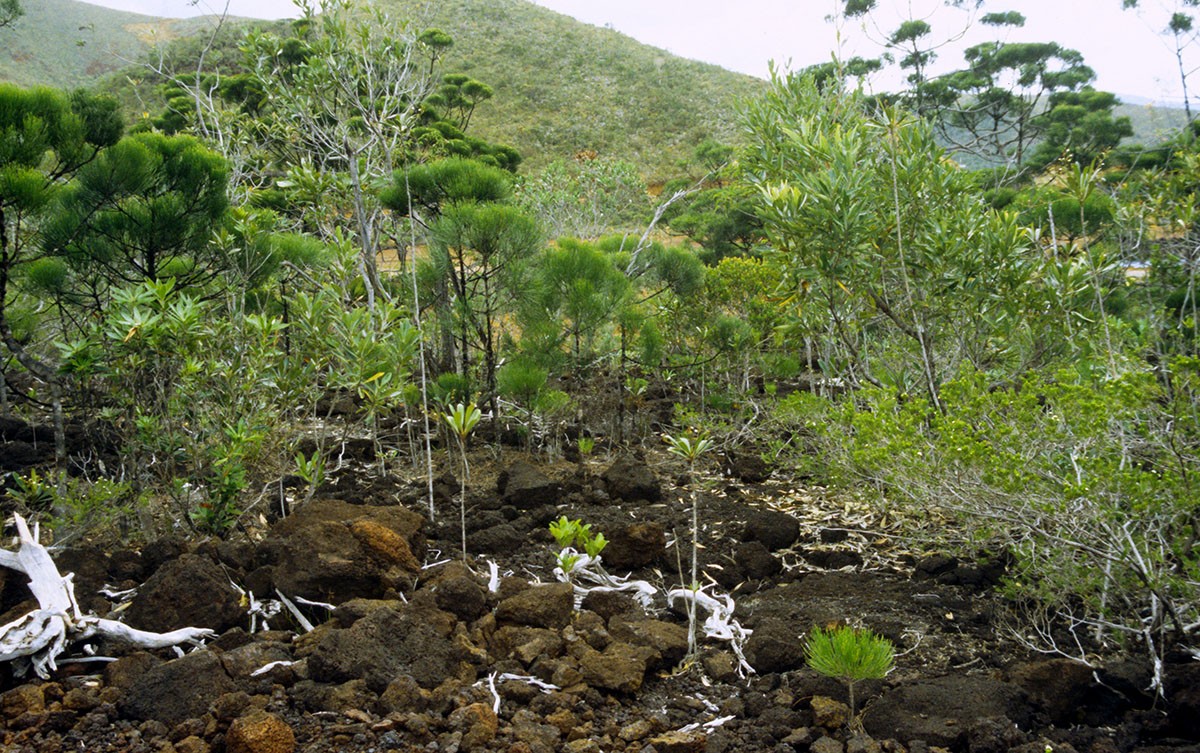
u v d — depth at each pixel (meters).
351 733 2.57
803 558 4.26
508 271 5.92
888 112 4.68
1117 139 16.61
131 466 4.21
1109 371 3.97
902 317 5.35
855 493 4.42
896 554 4.19
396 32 6.89
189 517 4.10
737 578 4.00
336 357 4.74
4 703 2.67
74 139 4.56
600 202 16.06
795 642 3.09
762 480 5.61
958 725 2.56
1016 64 20.08
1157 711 2.72
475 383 6.06
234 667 2.85
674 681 3.00
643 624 3.16
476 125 42.56
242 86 11.56
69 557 3.54
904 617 3.41
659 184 33.94
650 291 7.63
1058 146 16.89
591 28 57.62
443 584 3.29
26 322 5.88
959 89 19.19
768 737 2.63
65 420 6.03
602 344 7.04
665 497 5.22
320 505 4.12
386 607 3.02
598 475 5.55
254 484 4.91
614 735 2.64
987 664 3.06
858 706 2.77
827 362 5.64
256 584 3.50
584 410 6.67
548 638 3.07
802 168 5.05
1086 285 4.88
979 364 5.41
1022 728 2.66
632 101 46.62
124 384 4.20
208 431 4.27
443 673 2.87
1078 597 3.47
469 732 2.55
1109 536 3.04
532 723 2.63
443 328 6.11
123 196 4.83
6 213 4.40
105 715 2.64
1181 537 3.18
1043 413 3.58
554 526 3.46
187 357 4.02
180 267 5.45
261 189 8.41
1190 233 5.67
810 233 4.63
